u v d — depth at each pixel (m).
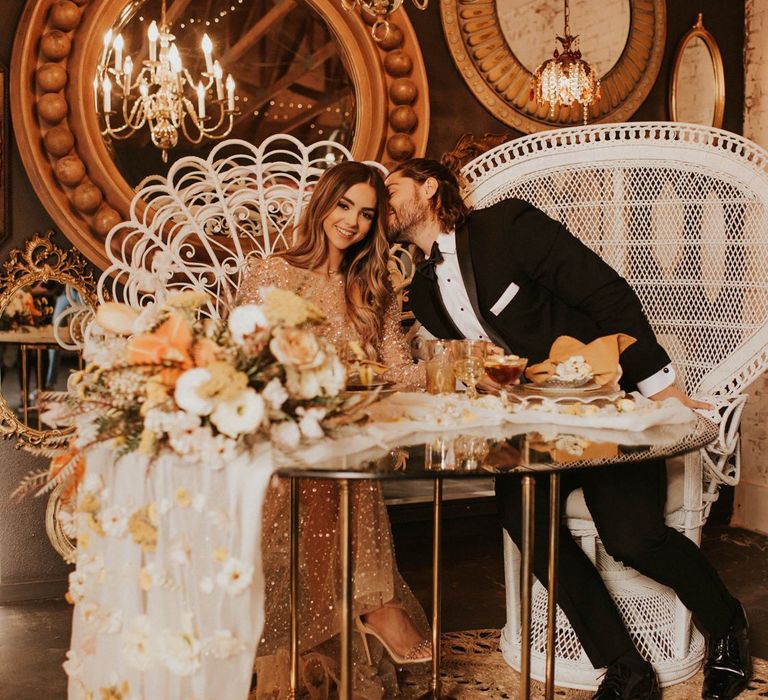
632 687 2.34
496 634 2.97
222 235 3.45
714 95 4.26
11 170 3.20
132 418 1.75
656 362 2.58
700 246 2.97
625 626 2.40
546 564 2.38
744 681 2.49
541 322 2.72
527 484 1.88
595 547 2.47
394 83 3.64
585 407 2.14
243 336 1.70
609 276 2.66
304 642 2.35
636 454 1.77
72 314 3.30
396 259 3.28
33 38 3.15
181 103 3.41
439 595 2.41
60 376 3.29
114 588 1.76
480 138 3.83
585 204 3.04
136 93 3.33
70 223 3.23
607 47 4.06
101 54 3.25
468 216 2.83
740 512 4.37
